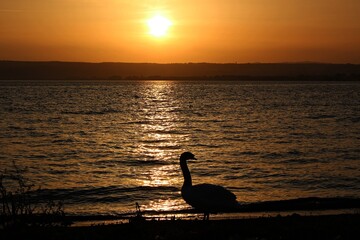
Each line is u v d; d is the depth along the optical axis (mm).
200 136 55938
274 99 147875
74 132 59812
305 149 42875
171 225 15039
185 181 14867
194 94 197250
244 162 36031
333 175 30156
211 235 13180
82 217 19797
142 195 25016
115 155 40750
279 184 27656
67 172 32250
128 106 117688
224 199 14234
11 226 14234
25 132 58594
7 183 27250
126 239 13070
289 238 12734
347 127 63844
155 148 45688
